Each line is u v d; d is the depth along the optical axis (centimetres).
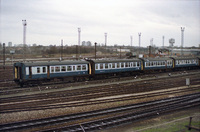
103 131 1359
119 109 1752
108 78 3628
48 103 1958
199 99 2156
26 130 1342
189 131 1367
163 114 1695
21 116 1597
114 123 1452
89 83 3061
